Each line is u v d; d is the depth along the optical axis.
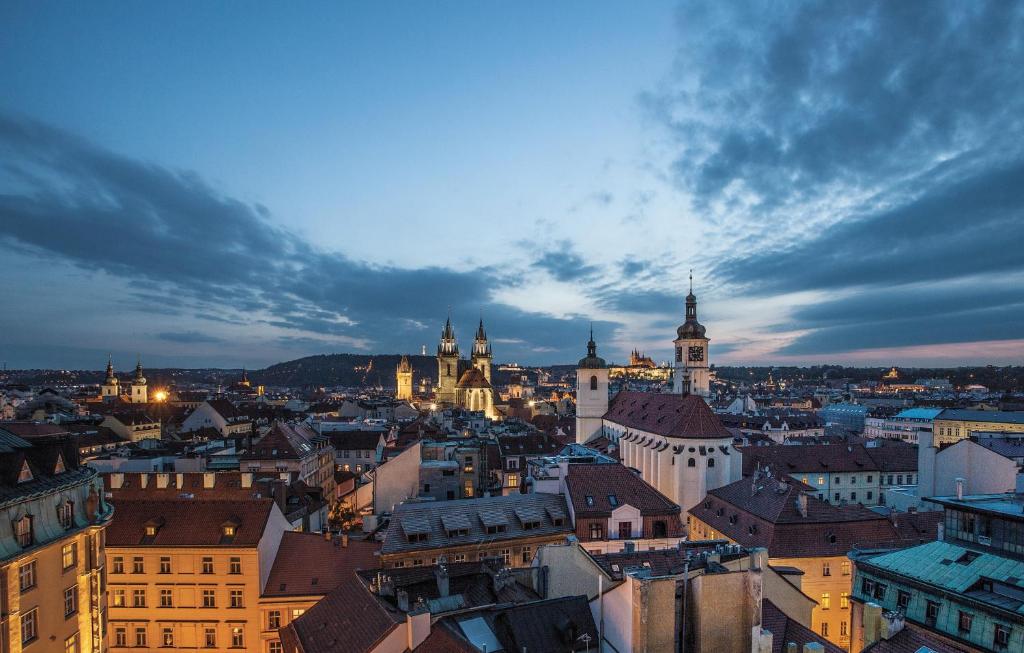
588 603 44.41
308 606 62.84
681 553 52.44
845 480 130.75
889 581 52.75
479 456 121.25
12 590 40.81
